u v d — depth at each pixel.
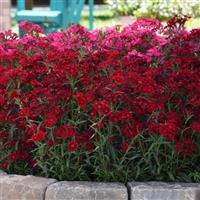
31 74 4.19
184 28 4.82
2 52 4.47
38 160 4.03
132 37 4.75
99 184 3.80
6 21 9.31
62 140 3.99
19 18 8.69
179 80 4.05
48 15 8.62
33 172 4.22
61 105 4.04
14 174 4.12
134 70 4.17
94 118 3.87
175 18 4.74
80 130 4.08
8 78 4.18
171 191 3.69
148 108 3.83
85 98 3.85
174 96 4.09
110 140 3.91
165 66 4.20
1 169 4.21
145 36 4.77
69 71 3.97
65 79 4.05
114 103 3.91
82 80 4.05
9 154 4.15
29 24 5.02
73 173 4.04
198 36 4.50
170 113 3.90
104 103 3.77
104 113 3.77
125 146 3.88
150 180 4.01
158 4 11.91
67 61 4.12
